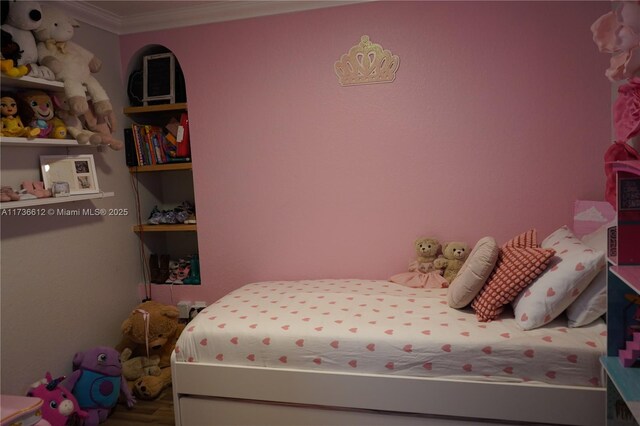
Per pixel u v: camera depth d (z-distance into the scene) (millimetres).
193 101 3035
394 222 2832
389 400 1976
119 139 3086
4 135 2129
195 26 2973
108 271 2943
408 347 1957
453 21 2617
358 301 2412
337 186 2887
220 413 2215
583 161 2553
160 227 3164
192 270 3262
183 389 2230
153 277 3285
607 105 2492
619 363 1633
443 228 2770
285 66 2869
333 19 2764
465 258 2686
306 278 3006
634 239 1527
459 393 1890
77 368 2621
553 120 2564
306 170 2920
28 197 2230
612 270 1522
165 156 3209
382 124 2777
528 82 2568
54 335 2512
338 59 2787
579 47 2490
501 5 2553
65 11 2607
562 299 1882
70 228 2631
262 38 2881
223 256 3113
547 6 2504
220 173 3053
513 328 1960
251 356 2146
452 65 2646
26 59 2180
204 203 3102
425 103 2709
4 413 1608
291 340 2096
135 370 2748
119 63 3102
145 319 2730
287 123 2910
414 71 2699
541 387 1801
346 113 2820
